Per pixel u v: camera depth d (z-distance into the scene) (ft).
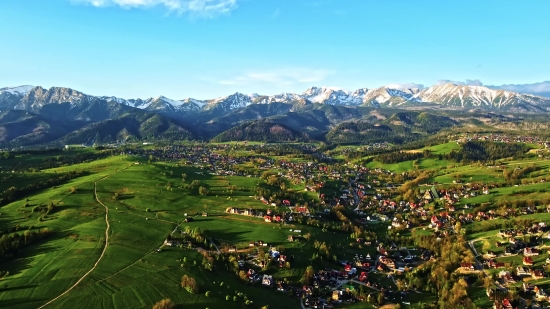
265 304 557.74
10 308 478.18
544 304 542.98
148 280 567.59
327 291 624.59
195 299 534.37
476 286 615.98
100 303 499.92
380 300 595.88
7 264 601.62
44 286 533.55
